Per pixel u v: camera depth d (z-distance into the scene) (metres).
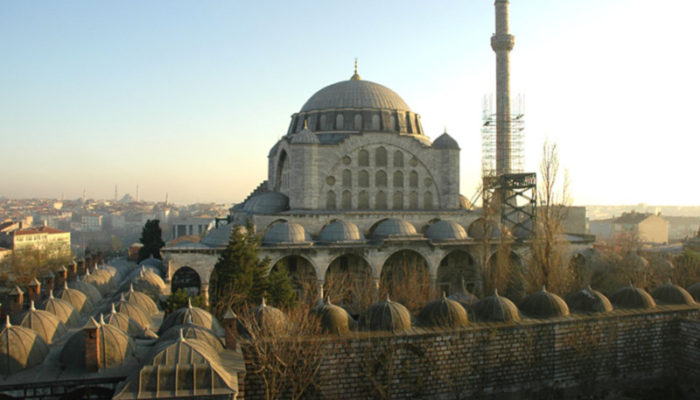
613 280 61.31
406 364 34.25
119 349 27.50
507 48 79.94
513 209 73.38
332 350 33.03
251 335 32.50
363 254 58.50
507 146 78.88
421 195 71.88
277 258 56.12
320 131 74.00
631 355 39.75
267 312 34.44
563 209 59.22
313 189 66.75
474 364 35.59
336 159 68.12
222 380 24.42
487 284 57.09
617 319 39.28
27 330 28.12
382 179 70.38
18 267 95.50
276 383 31.78
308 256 56.88
